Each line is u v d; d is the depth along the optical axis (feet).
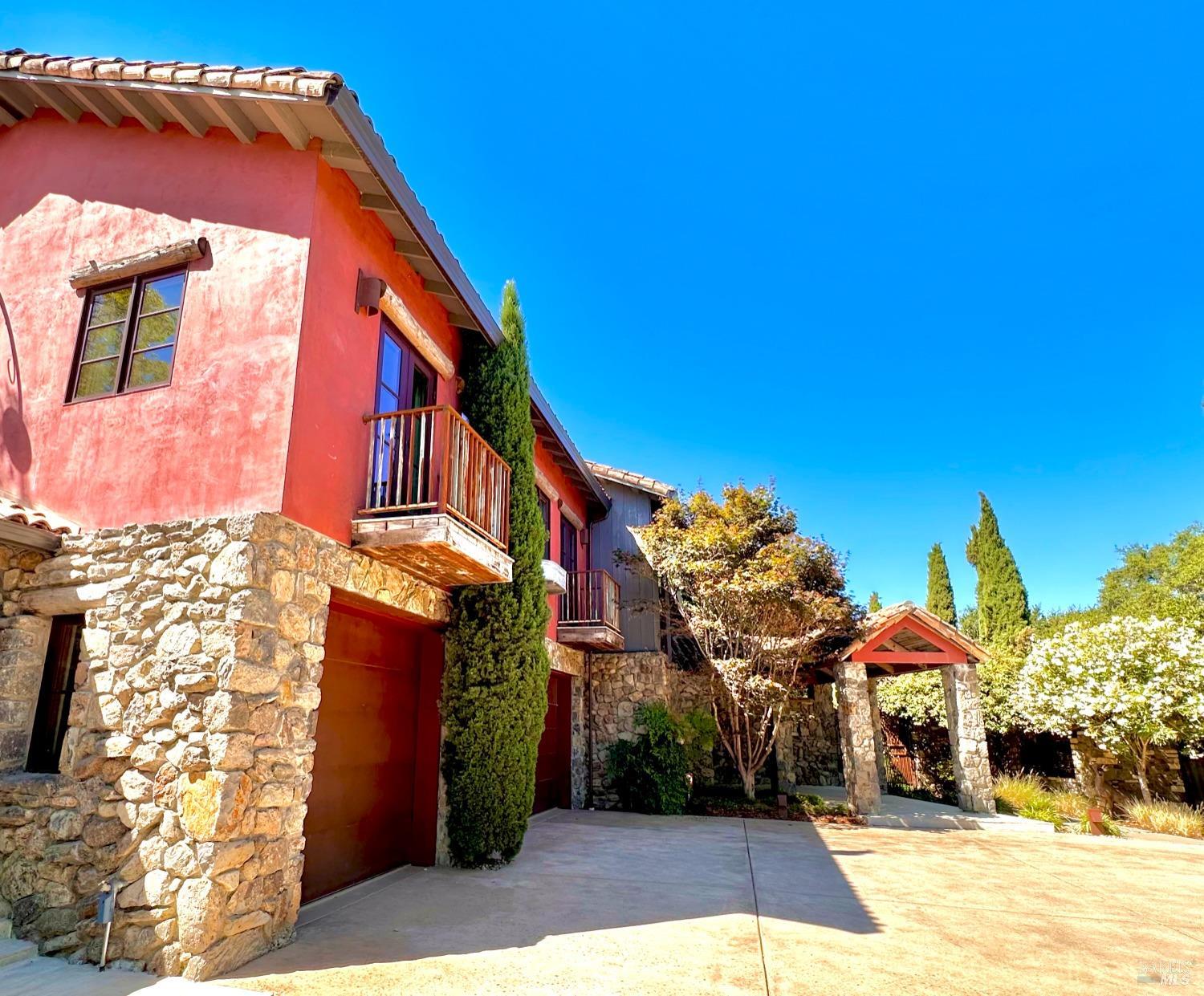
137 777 13.15
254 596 13.43
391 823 21.01
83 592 15.01
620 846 25.89
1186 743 36.27
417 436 21.54
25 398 18.24
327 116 15.60
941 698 46.50
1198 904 18.86
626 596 42.70
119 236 18.45
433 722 22.56
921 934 15.58
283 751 14.02
